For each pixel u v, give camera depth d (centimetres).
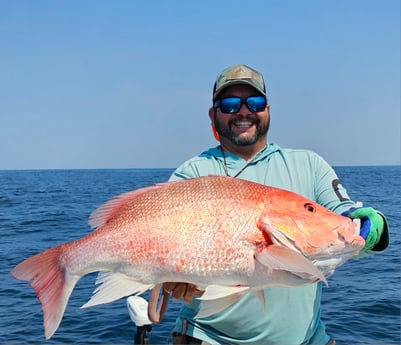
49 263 94
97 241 94
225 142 124
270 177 120
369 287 288
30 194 1448
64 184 2248
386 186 1683
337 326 222
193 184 94
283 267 83
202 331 117
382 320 229
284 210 90
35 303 264
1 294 284
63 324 229
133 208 95
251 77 120
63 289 94
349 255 91
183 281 91
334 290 282
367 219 94
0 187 1955
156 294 102
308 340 115
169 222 91
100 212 97
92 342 209
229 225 90
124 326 224
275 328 112
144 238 92
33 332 221
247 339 114
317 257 90
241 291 88
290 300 112
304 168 119
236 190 92
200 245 89
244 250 89
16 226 648
